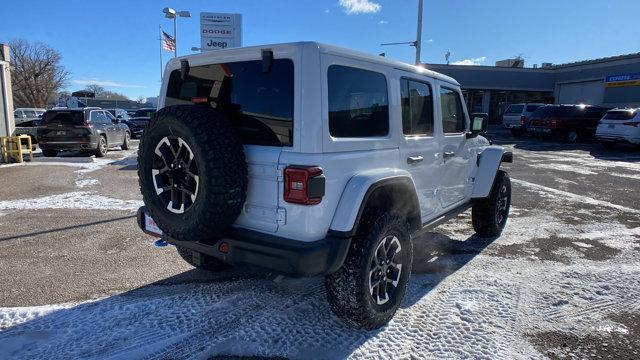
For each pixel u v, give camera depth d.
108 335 3.19
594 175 11.25
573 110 21.06
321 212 2.84
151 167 3.09
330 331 3.29
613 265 4.75
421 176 3.96
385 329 3.32
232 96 3.15
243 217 3.04
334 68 2.95
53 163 13.05
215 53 3.27
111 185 9.34
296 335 3.22
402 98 3.68
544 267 4.67
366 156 3.19
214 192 2.75
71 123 14.38
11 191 8.62
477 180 5.27
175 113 2.88
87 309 3.58
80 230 5.88
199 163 2.76
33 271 4.42
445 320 3.47
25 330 3.24
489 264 4.75
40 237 5.56
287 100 2.87
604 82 29.48
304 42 2.82
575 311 3.66
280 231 2.90
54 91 62.25
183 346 3.06
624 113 17.16
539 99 35.62
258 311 3.58
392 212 3.37
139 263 4.67
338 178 2.95
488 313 3.59
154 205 3.08
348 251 3.08
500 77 34.16
